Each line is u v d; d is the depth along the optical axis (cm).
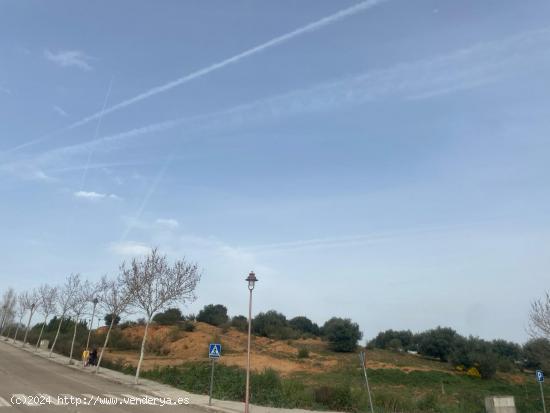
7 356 4484
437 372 5294
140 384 2686
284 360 5450
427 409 2391
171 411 1814
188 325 7325
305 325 9719
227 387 2377
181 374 2812
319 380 3941
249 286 2064
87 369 3575
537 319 2753
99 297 4691
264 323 8219
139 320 7750
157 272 2994
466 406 2859
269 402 2142
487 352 5806
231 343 6562
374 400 2291
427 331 7600
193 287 3053
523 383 5234
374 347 7875
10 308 8906
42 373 3133
